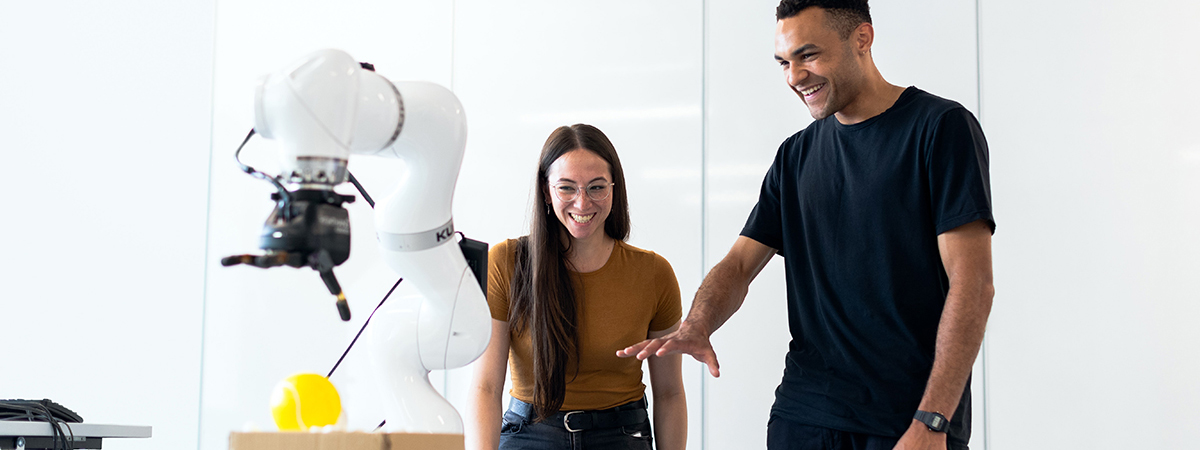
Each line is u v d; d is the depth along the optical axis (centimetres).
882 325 158
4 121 376
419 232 107
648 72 323
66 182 371
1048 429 275
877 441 155
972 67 290
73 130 374
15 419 152
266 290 347
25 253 368
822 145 170
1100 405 271
